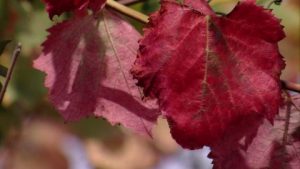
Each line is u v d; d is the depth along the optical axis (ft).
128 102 2.02
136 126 1.99
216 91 1.86
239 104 1.86
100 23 2.11
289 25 3.24
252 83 1.86
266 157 2.01
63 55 2.10
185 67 1.86
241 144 1.86
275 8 2.94
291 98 2.05
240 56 1.87
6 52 3.33
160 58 1.86
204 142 1.85
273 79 1.86
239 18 1.87
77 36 2.11
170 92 1.85
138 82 1.86
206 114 1.85
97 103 2.03
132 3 2.36
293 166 2.01
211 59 1.86
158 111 1.99
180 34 1.86
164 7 1.87
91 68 2.07
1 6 3.22
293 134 2.03
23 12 3.24
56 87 2.07
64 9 2.02
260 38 1.87
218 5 2.33
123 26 2.11
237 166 1.92
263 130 2.03
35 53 3.43
